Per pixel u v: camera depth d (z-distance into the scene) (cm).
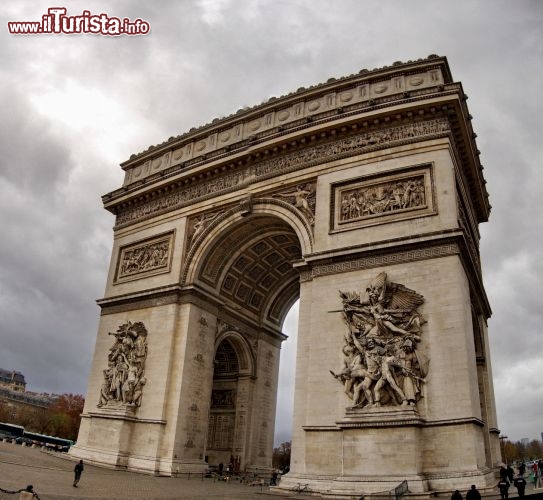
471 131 5647
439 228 4506
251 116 6378
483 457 3947
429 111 4984
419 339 4147
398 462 3797
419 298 4294
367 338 4300
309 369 4559
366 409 4059
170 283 6097
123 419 5528
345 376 4284
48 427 17362
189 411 5556
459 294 4178
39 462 5247
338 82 5738
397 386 4009
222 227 5988
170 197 6738
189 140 6900
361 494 3725
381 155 5075
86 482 4234
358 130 5297
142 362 5881
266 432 6894
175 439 5303
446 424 3834
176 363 5659
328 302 4728
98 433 5753
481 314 5712
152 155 7256
